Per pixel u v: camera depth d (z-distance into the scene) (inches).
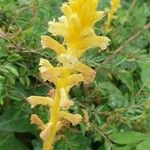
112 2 9.0
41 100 6.5
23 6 8.9
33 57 8.5
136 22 10.5
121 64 9.2
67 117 6.5
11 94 8.2
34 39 8.5
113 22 10.2
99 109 8.5
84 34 5.8
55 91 6.7
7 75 8.0
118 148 8.2
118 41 9.6
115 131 8.4
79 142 8.4
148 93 8.8
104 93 8.6
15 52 8.3
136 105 8.6
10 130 8.3
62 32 5.9
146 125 8.6
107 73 8.9
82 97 8.7
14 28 8.6
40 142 8.4
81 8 5.7
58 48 6.1
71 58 5.8
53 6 9.5
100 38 5.9
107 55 9.2
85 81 6.2
